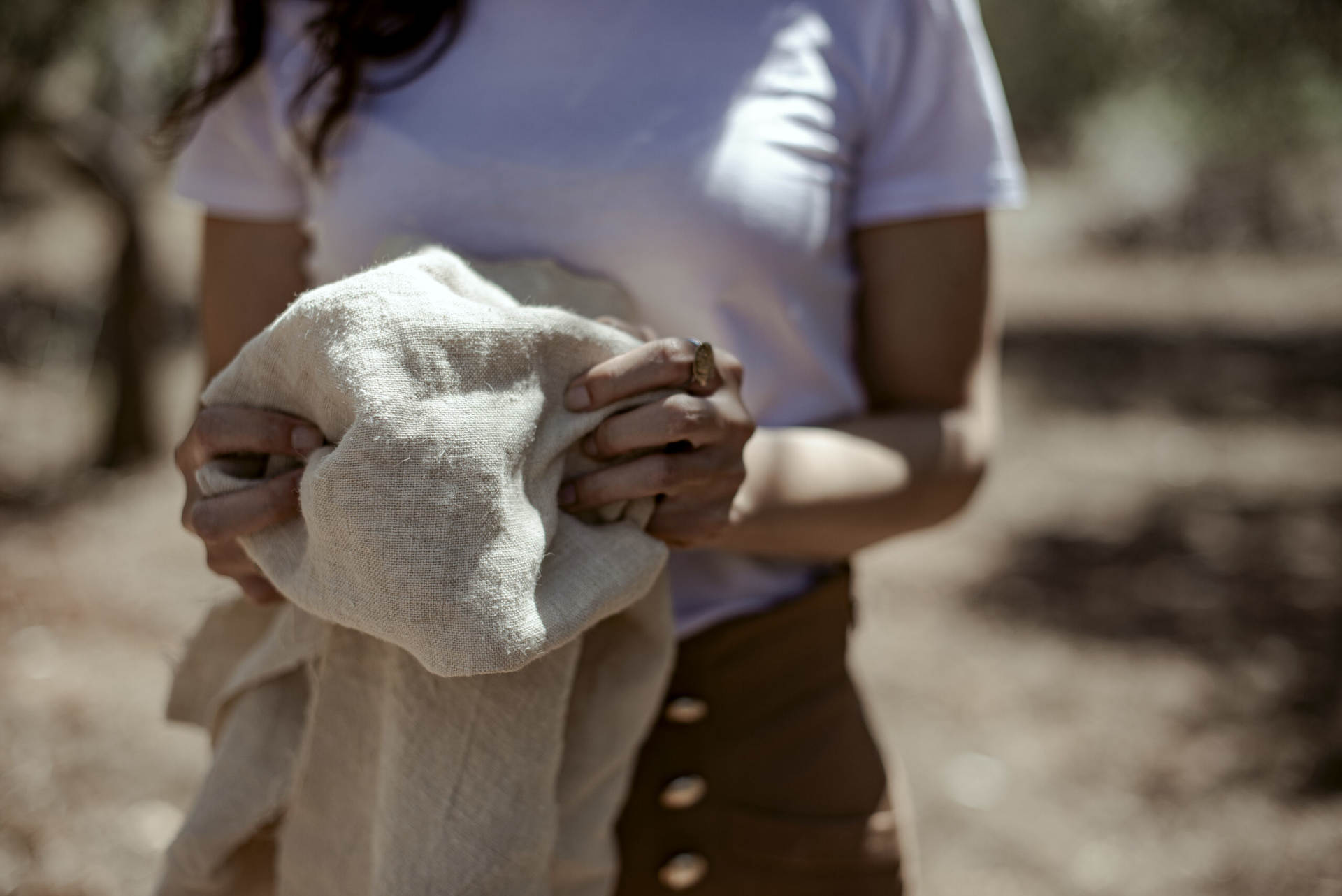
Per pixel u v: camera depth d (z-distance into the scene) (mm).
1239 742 4023
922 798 3621
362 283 812
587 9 1055
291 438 847
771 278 1048
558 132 1038
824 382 1112
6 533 5496
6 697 3592
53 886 2727
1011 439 8125
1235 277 15188
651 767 1098
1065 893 3180
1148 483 7141
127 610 4594
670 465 864
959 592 5344
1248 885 3240
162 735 3551
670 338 994
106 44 6758
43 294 10531
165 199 15062
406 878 875
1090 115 16016
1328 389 9375
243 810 974
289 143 1118
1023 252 17172
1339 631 4941
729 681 1094
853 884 1147
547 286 976
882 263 1145
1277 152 14727
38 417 7691
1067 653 4703
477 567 781
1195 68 11938
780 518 1011
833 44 1089
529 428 823
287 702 992
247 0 1106
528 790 896
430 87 1071
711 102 1037
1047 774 3793
